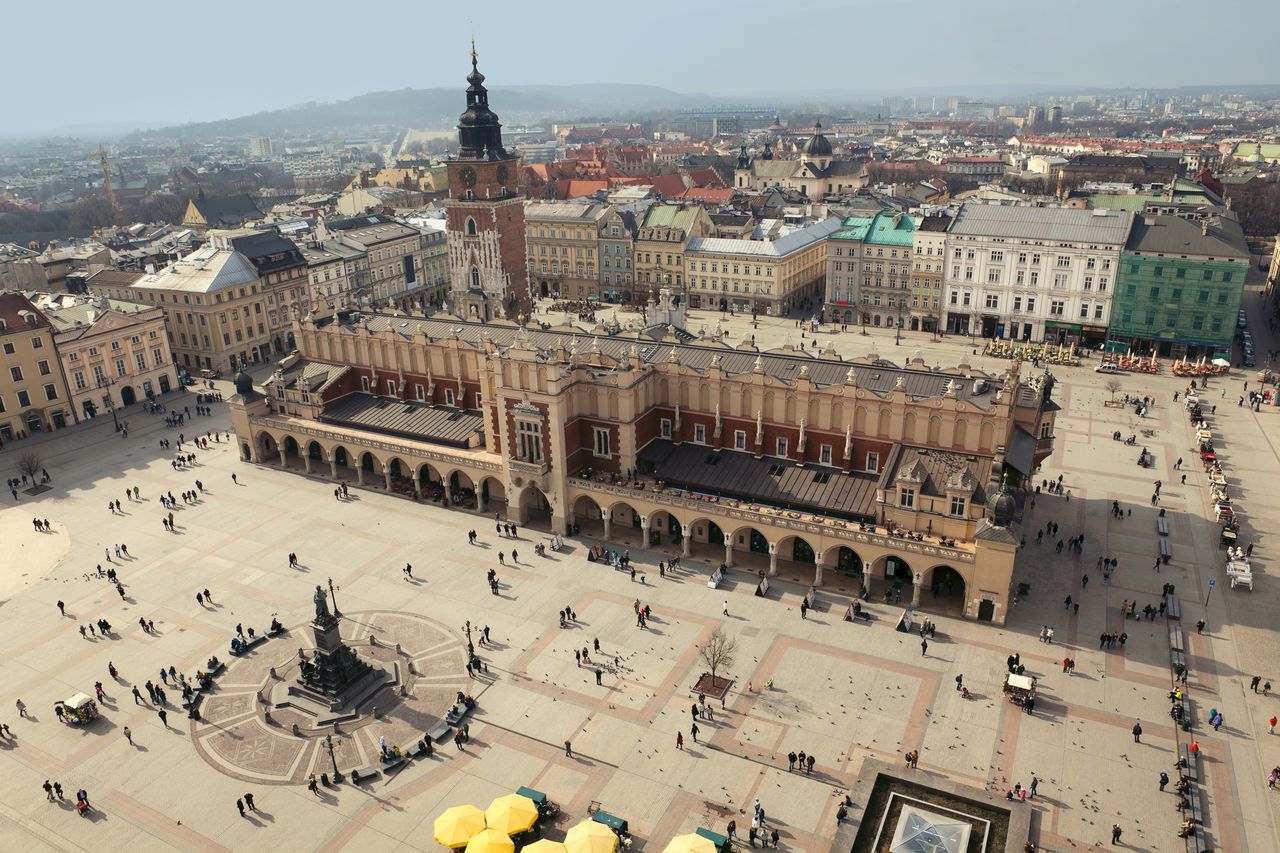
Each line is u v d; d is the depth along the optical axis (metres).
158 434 142.75
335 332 130.38
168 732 75.25
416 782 68.81
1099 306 173.62
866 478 98.06
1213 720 72.00
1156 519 106.81
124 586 97.50
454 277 191.25
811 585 94.62
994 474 88.12
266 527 110.38
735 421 104.69
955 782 66.31
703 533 104.56
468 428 118.56
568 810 65.44
